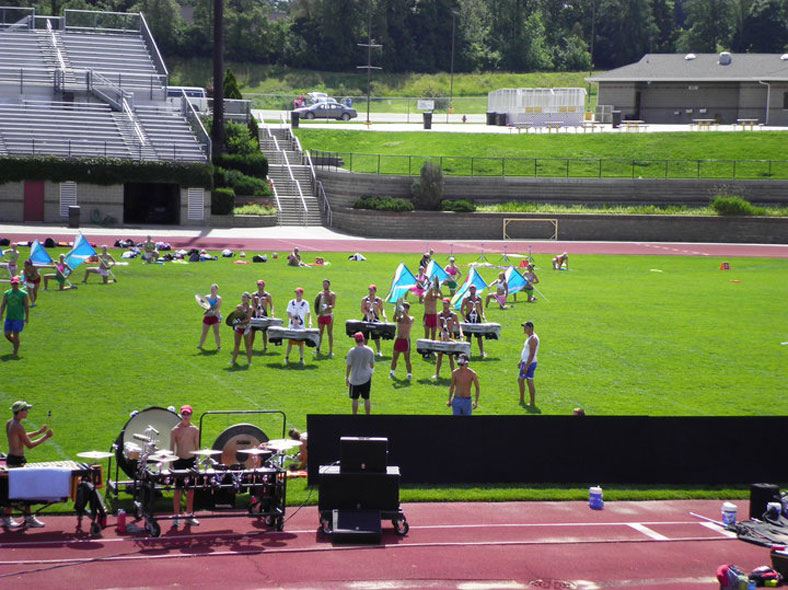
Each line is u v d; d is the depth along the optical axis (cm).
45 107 6912
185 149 6806
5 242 4950
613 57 16825
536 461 2034
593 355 3102
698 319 3766
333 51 14650
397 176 7031
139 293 3906
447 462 2011
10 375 2616
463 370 2211
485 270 5072
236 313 2802
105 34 7994
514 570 1588
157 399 2436
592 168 7725
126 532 1711
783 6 15862
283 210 6969
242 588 1480
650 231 6931
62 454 2008
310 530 1753
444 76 14238
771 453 2086
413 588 1503
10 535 1688
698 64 10012
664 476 2061
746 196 7294
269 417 2322
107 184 6350
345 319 3506
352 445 1741
